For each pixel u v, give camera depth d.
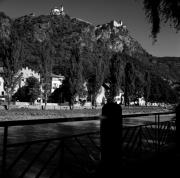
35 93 72.75
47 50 65.94
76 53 70.12
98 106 84.88
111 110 5.10
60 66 136.12
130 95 93.19
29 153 12.73
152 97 139.88
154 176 5.95
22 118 45.75
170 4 9.33
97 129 32.66
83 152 11.12
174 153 7.84
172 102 146.00
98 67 77.81
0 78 85.62
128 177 5.50
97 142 15.59
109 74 82.69
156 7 9.48
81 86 69.62
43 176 8.82
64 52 199.62
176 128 8.53
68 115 56.16
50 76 66.12
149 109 99.00
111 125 5.05
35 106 66.00
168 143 8.76
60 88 85.88
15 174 8.81
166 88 147.00
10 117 44.72
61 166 4.34
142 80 111.56
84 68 77.50
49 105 73.44
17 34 55.16
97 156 10.29
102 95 98.88
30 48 157.25
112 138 5.04
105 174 4.96
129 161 6.04
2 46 53.69
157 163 6.64
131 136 6.62
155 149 7.75
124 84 93.69
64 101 84.31
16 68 53.94
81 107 77.25
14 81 54.16
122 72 82.31
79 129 32.38
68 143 4.68
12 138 21.55
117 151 5.09
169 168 6.48
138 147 7.10
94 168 5.02
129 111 78.62
